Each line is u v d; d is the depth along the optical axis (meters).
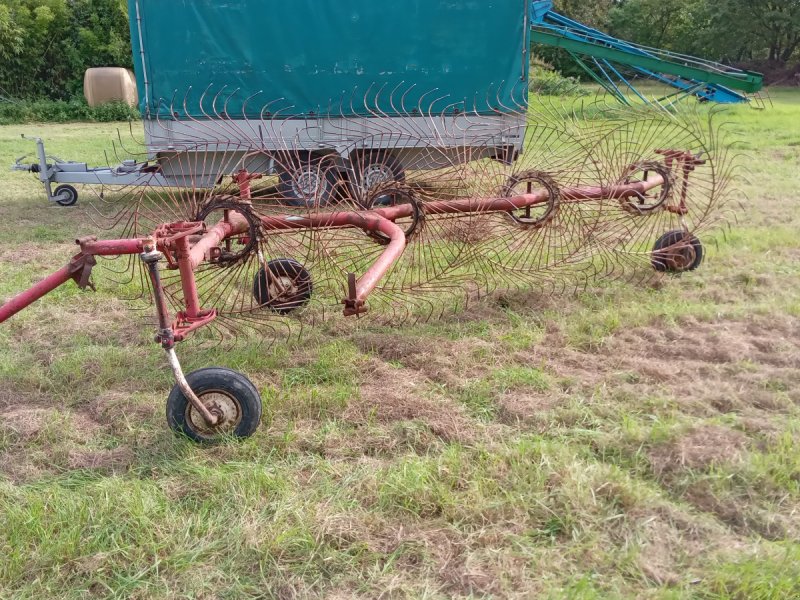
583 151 6.13
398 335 5.30
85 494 3.29
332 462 3.59
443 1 9.88
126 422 4.03
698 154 6.43
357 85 10.02
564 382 4.45
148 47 9.65
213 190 5.11
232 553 2.91
